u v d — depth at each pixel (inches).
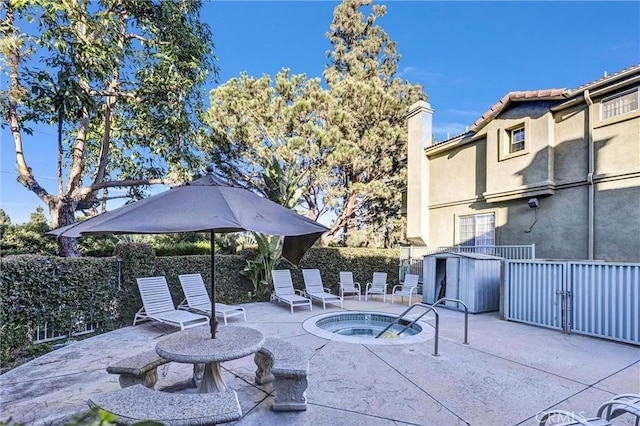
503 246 438.9
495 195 462.6
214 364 161.2
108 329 282.4
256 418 141.2
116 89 354.0
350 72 791.7
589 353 228.1
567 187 398.9
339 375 188.2
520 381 181.0
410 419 141.8
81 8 280.7
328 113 533.6
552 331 286.5
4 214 572.4
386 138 589.3
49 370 192.1
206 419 97.4
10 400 155.6
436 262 422.0
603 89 364.2
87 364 202.1
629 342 246.7
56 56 276.7
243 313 316.5
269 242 414.0
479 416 144.6
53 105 288.7
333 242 692.7
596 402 158.2
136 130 415.5
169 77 342.3
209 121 526.3
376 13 895.1
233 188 144.9
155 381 157.6
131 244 314.0
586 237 379.6
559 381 181.5
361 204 642.2
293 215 142.3
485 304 366.6
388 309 385.4
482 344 247.3
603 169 369.1
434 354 223.1
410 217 592.1
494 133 470.0
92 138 417.7
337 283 496.1
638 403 115.0
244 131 530.0
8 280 210.1
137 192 463.2
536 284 307.1
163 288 304.7
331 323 341.1
